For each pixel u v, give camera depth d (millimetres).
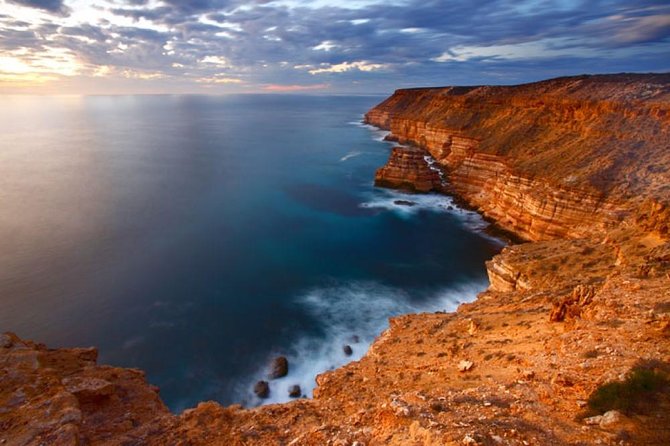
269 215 72875
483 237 63781
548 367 14008
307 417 14852
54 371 15156
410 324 29656
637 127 60156
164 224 66625
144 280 48156
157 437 13336
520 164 67188
